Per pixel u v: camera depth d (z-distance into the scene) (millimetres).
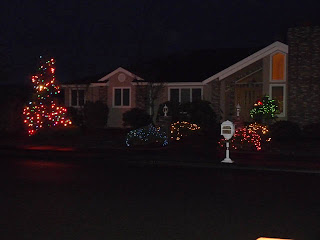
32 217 8438
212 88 28406
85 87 32250
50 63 25078
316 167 15500
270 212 8930
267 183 12633
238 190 11414
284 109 26938
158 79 30078
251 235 7273
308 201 10039
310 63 24344
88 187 11648
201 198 10297
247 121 29078
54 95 28641
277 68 27047
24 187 11570
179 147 21234
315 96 24250
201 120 25688
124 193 10859
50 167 15719
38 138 24438
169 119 22562
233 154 18812
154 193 10883
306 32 24391
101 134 26219
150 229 7625
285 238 7125
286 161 16891
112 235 7254
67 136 24906
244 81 29188
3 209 9094
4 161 17484
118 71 31047
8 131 28078
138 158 17891
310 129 23062
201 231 7504
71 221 8141
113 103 31406
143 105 30438
